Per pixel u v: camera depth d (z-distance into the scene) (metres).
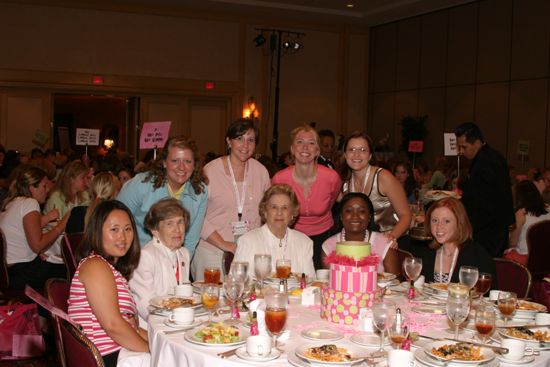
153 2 12.59
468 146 4.77
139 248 2.93
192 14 13.14
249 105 13.71
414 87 13.68
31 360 4.37
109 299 2.64
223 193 4.13
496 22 11.76
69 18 12.27
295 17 13.86
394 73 14.22
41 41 12.11
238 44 13.59
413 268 3.02
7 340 4.31
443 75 12.94
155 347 2.42
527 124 11.16
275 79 13.95
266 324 2.23
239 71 13.61
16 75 11.96
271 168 7.37
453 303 2.36
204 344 2.24
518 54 11.33
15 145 12.22
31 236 4.56
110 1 12.48
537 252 5.37
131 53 12.77
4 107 12.11
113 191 4.53
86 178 5.38
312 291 2.96
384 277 3.33
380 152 13.24
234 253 3.83
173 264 3.25
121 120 15.31
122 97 13.18
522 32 11.25
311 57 14.33
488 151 4.74
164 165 3.74
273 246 3.59
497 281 3.65
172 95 13.26
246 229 4.17
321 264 4.06
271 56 13.82
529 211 5.61
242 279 2.74
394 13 13.33
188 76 13.24
